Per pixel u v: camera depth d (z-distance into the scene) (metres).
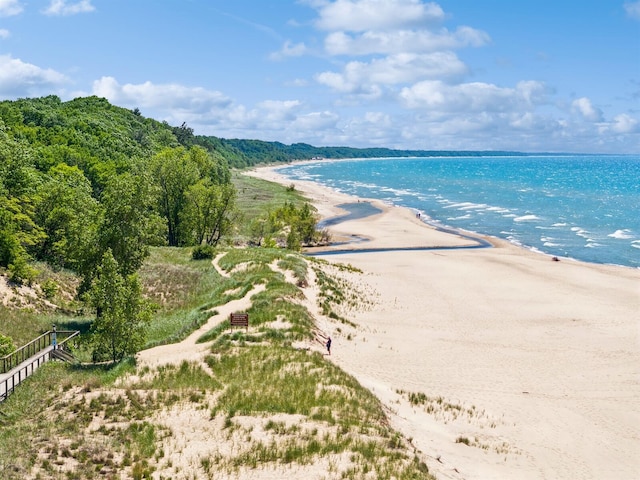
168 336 35.66
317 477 17.09
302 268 52.75
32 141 85.81
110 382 25.08
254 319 36.53
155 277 51.84
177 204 71.25
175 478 16.94
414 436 23.28
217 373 26.62
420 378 31.80
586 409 28.67
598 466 23.09
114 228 37.75
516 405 28.84
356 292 50.56
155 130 154.00
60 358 29.91
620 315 45.25
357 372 31.44
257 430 20.45
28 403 22.73
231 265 54.75
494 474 21.09
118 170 84.06
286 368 27.64
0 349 27.91
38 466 17.08
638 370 33.88
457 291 52.94
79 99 147.00
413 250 76.31
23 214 45.47
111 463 17.77
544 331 41.19
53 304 40.66
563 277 58.78
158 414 21.67
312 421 21.56
